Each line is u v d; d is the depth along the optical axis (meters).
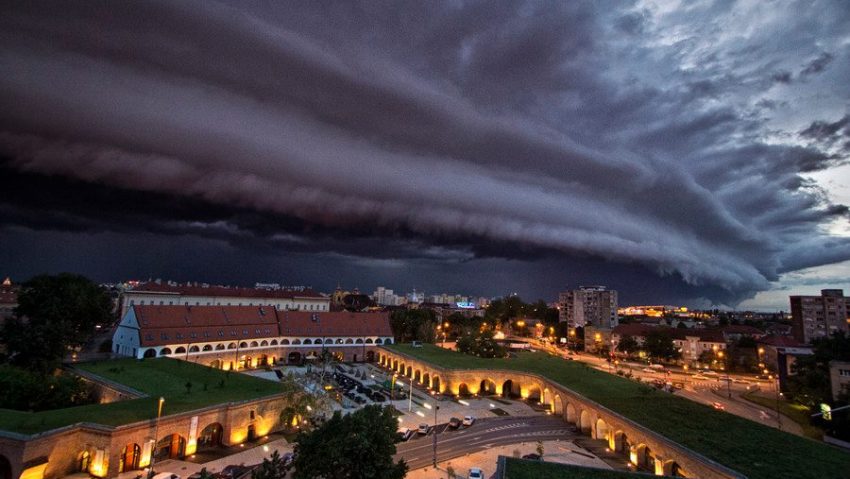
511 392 109.44
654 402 76.56
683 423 64.50
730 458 50.59
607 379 97.50
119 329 117.31
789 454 52.06
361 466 43.97
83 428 56.38
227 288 191.38
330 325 147.00
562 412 89.62
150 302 164.00
